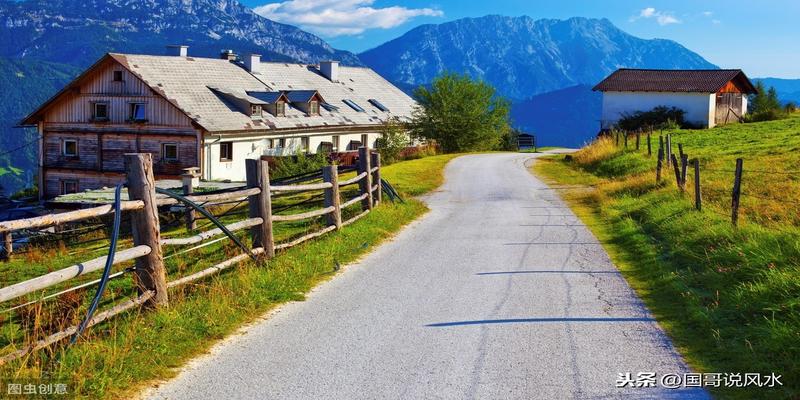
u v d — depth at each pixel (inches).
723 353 256.4
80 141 1883.6
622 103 2276.1
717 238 438.9
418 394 220.7
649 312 320.5
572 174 1246.3
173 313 284.4
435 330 290.5
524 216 703.7
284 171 1333.7
